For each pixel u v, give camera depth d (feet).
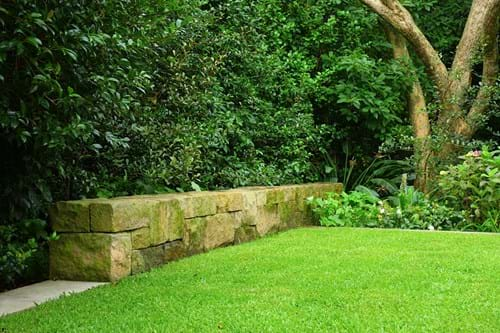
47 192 13.33
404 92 31.01
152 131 18.88
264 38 28.27
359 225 22.88
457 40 34.50
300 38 31.12
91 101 12.89
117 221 12.88
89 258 12.91
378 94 30.19
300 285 11.71
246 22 26.43
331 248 16.29
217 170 22.97
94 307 10.41
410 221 22.59
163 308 10.18
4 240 13.08
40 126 11.66
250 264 14.01
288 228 21.54
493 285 11.60
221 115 23.34
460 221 22.49
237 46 25.61
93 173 17.08
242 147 25.13
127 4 14.42
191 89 21.47
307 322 9.23
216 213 16.88
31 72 11.17
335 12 32.04
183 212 15.31
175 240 15.03
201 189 21.61
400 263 13.85
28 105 11.53
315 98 30.50
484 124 30.17
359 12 31.53
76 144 14.21
